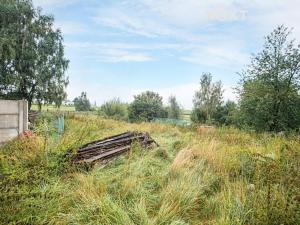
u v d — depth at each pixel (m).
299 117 17.05
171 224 4.14
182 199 4.90
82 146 7.48
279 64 17.23
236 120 19.33
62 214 4.27
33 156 6.21
